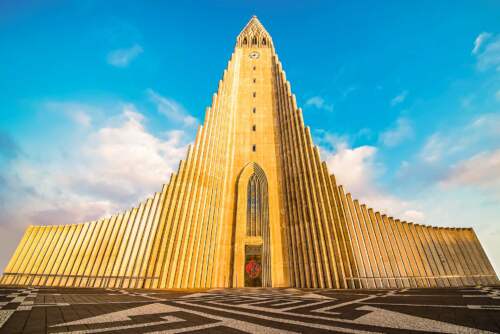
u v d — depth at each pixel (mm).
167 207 25922
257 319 5402
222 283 25875
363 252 25312
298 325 4695
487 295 10523
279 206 30562
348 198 28922
